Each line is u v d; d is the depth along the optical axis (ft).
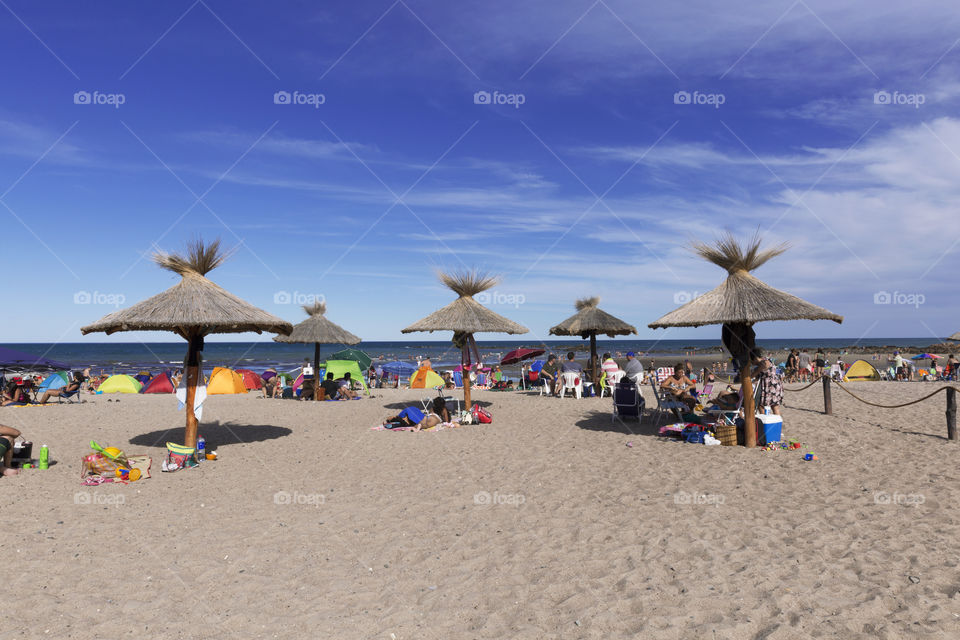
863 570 14.65
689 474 25.26
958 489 21.72
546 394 60.85
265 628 12.39
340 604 13.56
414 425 41.24
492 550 16.85
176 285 32.01
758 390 31.96
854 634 11.52
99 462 26.40
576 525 18.83
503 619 12.68
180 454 28.48
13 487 24.75
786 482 23.57
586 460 28.63
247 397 66.85
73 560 16.28
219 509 21.33
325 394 62.69
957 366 83.56
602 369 58.03
